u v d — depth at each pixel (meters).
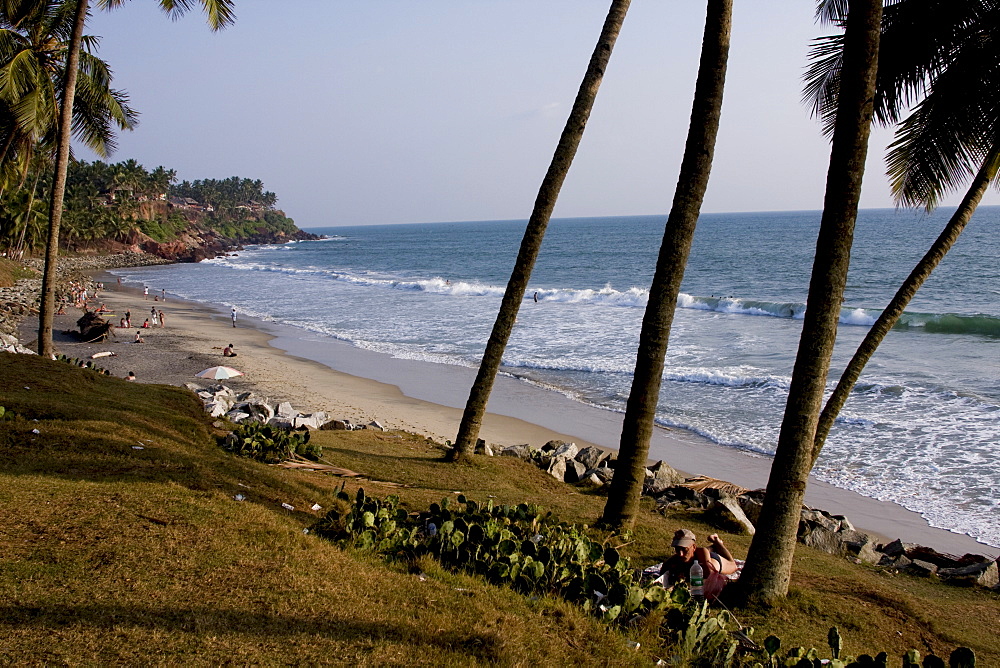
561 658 4.63
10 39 16.56
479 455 12.25
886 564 9.45
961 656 4.91
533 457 13.20
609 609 5.39
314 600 4.75
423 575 5.70
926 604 7.69
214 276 80.75
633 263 88.69
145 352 29.77
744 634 5.82
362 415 20.38
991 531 12.53
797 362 6.59
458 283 65.44
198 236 146.38
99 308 41.91
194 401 12.84
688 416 20.50
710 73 7.64
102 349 30.03
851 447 17.25
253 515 6.16
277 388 23.64
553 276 76.31
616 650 4.89
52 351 16.36
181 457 8.04
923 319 34.22
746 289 56.97
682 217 7.91
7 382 10.91
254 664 3.93
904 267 63.88
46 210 77.44
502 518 7.50
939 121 9.77
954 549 11.94
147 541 5.25
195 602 4.48
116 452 7.83
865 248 86.38
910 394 21.33
